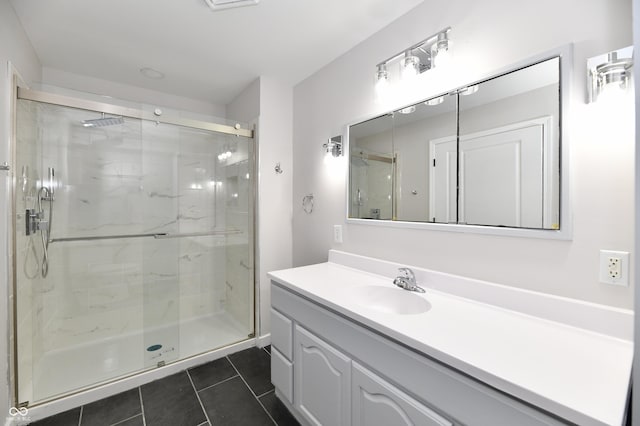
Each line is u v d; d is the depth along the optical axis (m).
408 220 1.49
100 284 2.22
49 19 1.55
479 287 1.16
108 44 1.81
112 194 2.25
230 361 2.09
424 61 1.40
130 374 1.81
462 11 1.25
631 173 0.84
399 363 0.92
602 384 0.64
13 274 1.49
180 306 2.54
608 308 0.87
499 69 1.12
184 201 2.53
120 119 2.01
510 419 0.66
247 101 2.46
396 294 1.38
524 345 0.82
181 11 1.50
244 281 2.46
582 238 0.93
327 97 2.05
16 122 1.54
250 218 2.39
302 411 1.39
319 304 1.29
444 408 0.79
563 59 0.95
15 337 1.50
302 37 1.74
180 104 2.68
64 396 1.59
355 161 1.81
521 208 1.06
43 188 1.89
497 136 1.13
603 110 0.88
